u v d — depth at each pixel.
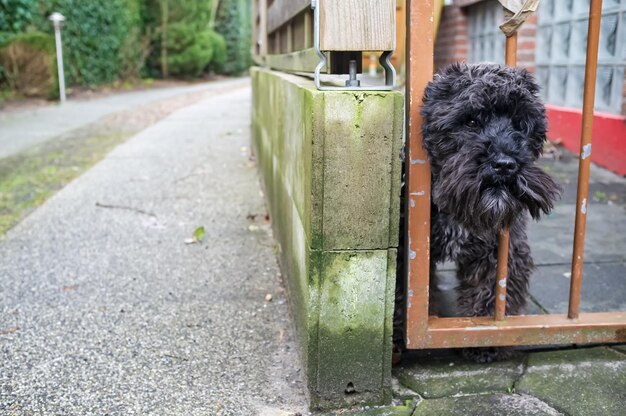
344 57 2.24
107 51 15.86
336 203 1.90
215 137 7.65
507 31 2.06
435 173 2.12
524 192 1.91
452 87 2.00
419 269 2.12
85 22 14.40
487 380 2.20
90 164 6.07
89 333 2.65
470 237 2.24
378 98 1.84
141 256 3.60
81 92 13.85
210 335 2.63
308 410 2.08
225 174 5.61
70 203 4.68
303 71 2.81
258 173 5.48
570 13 5.63
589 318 2.27
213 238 3.91
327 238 1.93
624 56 4.90
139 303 2.96
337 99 1.83
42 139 7.48
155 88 17.45
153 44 20.45
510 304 2.35
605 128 5.12
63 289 3.12
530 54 6.25
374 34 1.86
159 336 2.62
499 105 1.97
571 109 5.69
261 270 3.37
